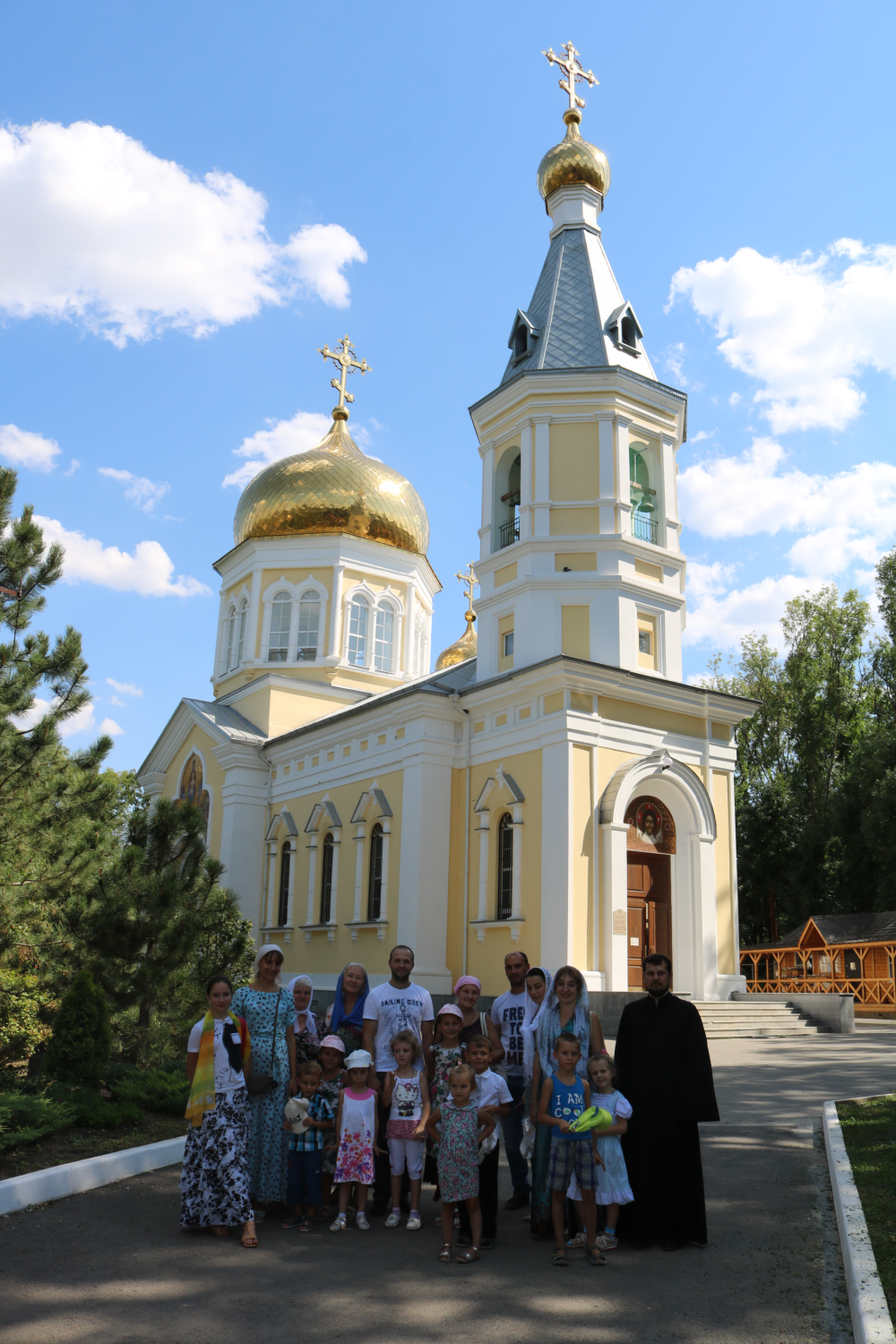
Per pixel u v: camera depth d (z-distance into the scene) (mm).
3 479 14586
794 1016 21156
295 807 30062
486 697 23312
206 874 13992
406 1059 7688
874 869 34406
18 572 14500
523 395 24281
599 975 20031
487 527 25000
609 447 23672
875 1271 5691
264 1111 7906
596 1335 5457
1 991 13289
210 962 13492
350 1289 6191
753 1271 6430
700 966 22078
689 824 22984
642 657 23422
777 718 42188
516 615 23469
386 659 35844
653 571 24047
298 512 35344
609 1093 6980
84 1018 11305
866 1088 13117
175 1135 10359
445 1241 6762
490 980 21859
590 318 25375
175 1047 12930
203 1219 7242
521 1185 8227
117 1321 5680
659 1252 6855
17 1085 10641
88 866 14445
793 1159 9359
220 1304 5945
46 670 14453
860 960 28469
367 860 25891
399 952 8359
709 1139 10227
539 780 21594
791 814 39344
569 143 27844
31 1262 6672
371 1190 7793
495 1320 5680
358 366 40125
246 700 34000
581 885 20469
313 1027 8602
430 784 23875
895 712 38188
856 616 41250
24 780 13891
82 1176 8547
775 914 39406
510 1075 8281
